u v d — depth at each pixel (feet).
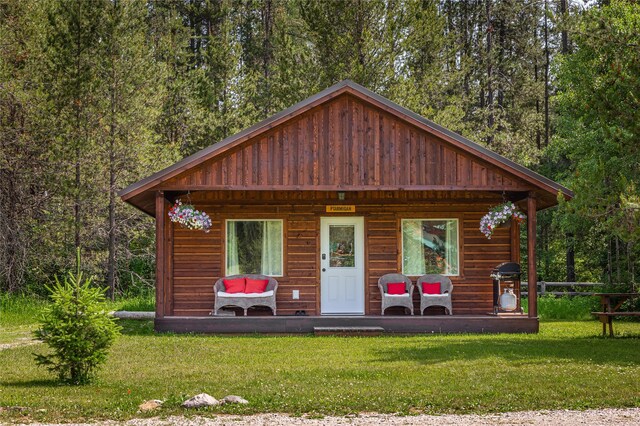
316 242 63.72
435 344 47.83
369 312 63.26
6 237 85.97
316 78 91.81
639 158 72.18
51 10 82.69
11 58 88.02
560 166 114.32
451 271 63.77
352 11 90.84
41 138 84.79
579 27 49.57
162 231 55.88
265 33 132.98
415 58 100.48
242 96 107.04
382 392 31.01
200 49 112.37
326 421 26.61
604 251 101.09
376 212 63.98
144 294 102.68
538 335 54.80
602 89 46.52
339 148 55.93
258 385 32.94
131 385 33.32
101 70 83.82
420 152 56.13
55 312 34.01
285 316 56.90
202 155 54.75
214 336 54.44
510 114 129.59
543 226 125.49
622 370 36.14
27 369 38.55
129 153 86.12
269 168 55.57
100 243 94.58
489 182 56.24
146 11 88.12
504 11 132.57
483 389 31.50
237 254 63.46
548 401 29.37
